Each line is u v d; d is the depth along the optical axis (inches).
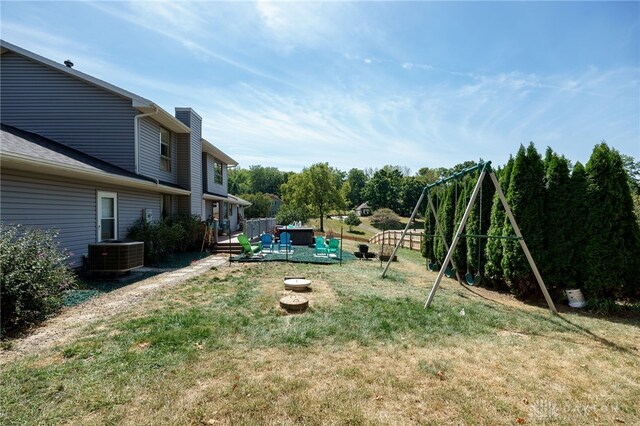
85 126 378.9
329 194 1330.0
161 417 88.0
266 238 514.6
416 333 155.3
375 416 90.8
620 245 212.2
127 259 276.4
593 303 209.8
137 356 122.3
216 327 155.7
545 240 233.3
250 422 87.0
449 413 93.4
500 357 131.7
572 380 114.2
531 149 241.0
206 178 673.0
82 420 86.1
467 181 325.7
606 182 213.9
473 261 288.8
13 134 296.5
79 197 303.9
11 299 151.1
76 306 193.8
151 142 426.9
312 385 105.9
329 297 222.8
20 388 99.2
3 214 237.1
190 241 492.7
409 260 486.3
